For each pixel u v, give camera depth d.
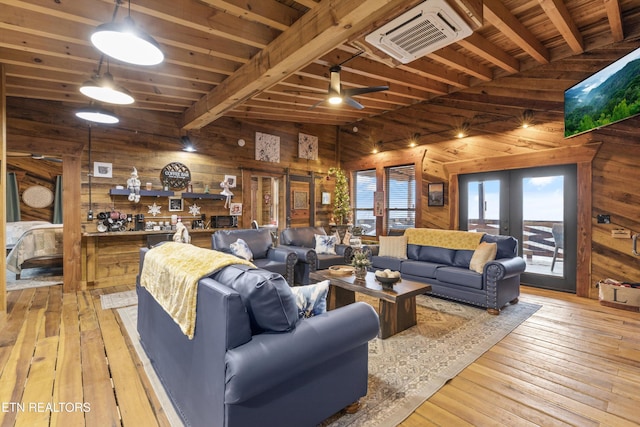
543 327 3.19
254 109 5.82
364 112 6.71
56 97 4.25
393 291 2.95
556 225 4.59
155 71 3.60
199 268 1.78
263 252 4.77
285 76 3.38
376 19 2.13
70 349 2.68
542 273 4.72
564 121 4.12
